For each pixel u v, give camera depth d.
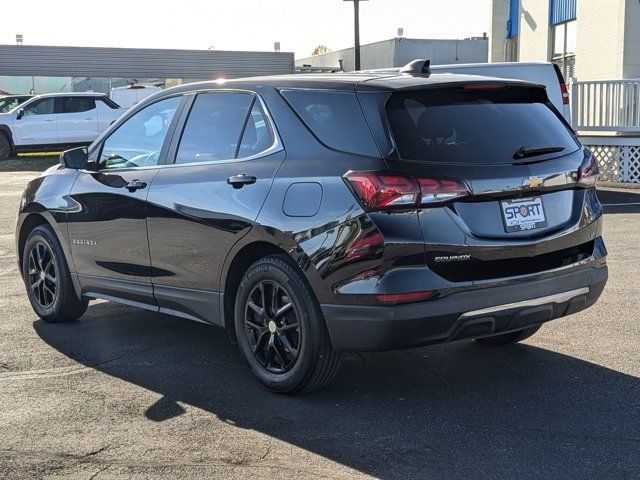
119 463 3.83
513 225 4.38
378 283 4.13
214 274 4.96
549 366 5.22
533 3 23.95
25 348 5.79
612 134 18.03
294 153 4.61
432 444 4.02
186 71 46.66
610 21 19.33
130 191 5.49
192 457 3.89
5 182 20.34
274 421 4.36
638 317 6.34
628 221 11.33
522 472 3.69
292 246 4.43
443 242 4.16
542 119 4.77
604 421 4.29
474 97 4.59
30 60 43.78
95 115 27.86
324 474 3.69
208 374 5.18
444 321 4.19
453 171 4.20
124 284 5.69
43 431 4.24
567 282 4.60
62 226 6.13
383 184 4.11
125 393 4.82
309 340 4.47
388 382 4.97
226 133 5.08
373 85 4.43
